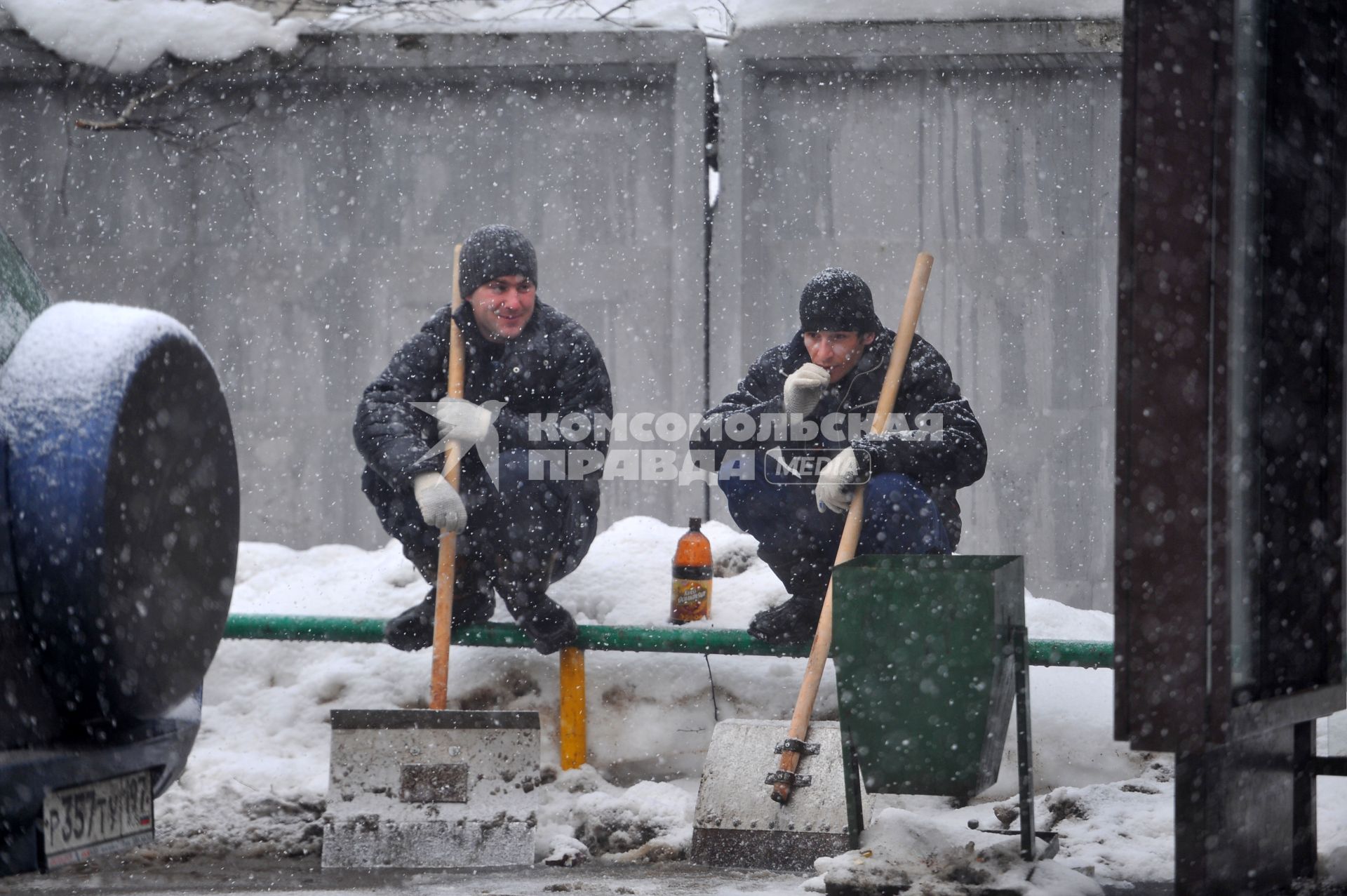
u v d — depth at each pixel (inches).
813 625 753.6
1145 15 422.6
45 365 466.6
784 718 770.2
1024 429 1349.7
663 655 807.7
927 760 535.2
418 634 778.8
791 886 550.9
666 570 884.0
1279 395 504.1
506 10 1381.6
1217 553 423.2
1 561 448.8
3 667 447.5
